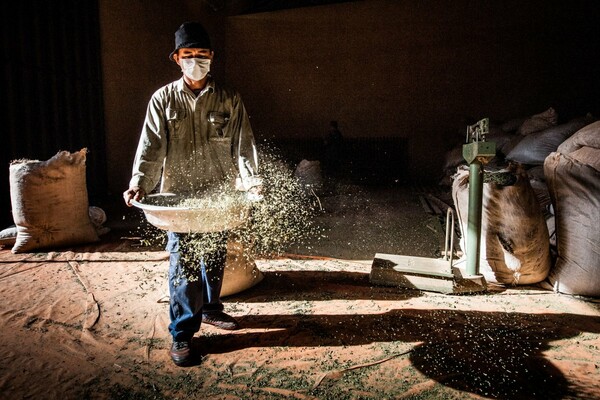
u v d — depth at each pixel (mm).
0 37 5926
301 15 11258
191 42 2000
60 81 7047
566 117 10016
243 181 2350
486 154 2768
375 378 1905
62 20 6992
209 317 2375
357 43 11055
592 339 2256
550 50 9977
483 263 3107
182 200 2277
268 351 2145
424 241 4527
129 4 8289
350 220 5730
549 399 1747
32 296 2838
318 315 2572
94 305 2686
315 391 1808
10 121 6113
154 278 3227
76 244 4207
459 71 10570
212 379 1902
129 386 1844
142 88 8719
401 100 10953
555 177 2980
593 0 9547
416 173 11023
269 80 11602
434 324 2445
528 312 2611
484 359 2062
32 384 1848
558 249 3000
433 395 1776
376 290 3008
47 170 3916
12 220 6004
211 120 2250
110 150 8188
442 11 10500
